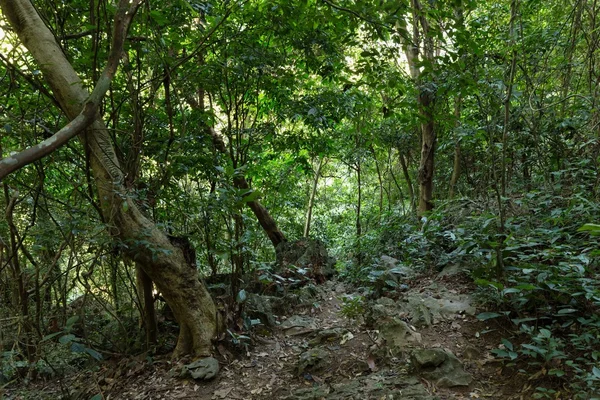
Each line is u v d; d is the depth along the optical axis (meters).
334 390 3.14
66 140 2.27
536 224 4.37
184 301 3.92
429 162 7.37
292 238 10.67
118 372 4.07
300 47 5.77
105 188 3.63
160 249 3.58
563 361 2.94
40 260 4.86
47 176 4.72
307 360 3.63
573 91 6.13
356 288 5.85
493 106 4.18
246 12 4.95
